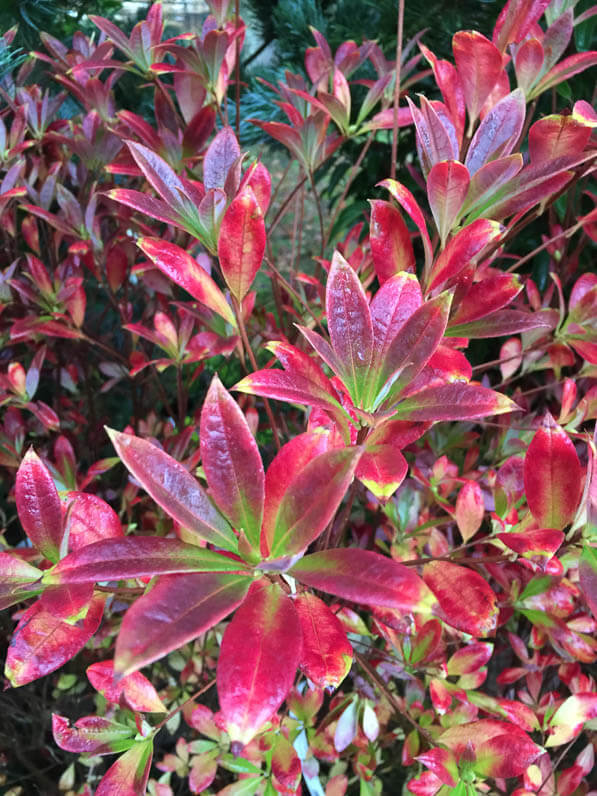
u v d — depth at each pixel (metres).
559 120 0.24
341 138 0.41
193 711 0.38
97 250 0.47
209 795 0.48
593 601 0.20
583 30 0.51
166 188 0.26
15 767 0.52
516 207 0.25
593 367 0.40
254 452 0.19
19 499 0.22
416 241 0.68
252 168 0.25
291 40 0.79
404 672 0.39
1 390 0.46
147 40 0.38
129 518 0.48
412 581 0.16
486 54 0.26
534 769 0.34
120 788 0.24
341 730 0.37
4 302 0.47
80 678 0.53
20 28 0.58
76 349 0.56
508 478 0.31
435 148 0.25
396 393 0.21
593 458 0.20
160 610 0.16
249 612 0.17
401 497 0.41
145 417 0.60
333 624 0.21
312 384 0.21
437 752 0.29
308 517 0.18
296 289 0.50
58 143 0.54
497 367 0.63
